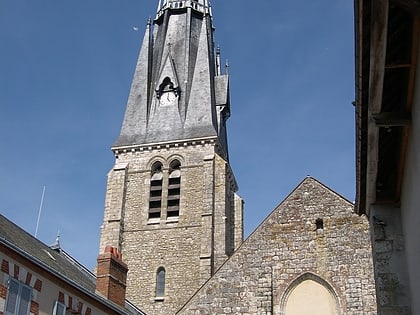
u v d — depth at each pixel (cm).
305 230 2727
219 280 2694
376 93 1043
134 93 5888
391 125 1116
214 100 5916
